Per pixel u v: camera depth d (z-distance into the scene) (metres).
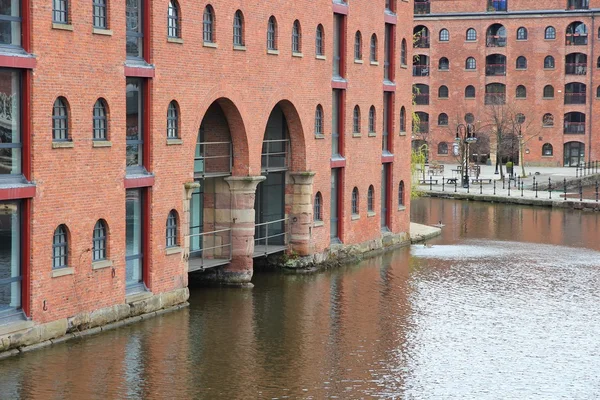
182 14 33.69
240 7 37.00
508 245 52.81
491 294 39.19
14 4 27.36
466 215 66.88
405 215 52.78
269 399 25.62
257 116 38.66
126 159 32.16
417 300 37.72
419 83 109.56
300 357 29.48
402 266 45.19
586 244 53.50
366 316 34.88
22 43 27.55
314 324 33.44
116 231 31.23
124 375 26.98
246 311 34.94
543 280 42.38
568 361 29.70
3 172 27.45
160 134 32.97
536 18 105.50
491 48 107.06
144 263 33.03
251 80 38.03
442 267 45.12
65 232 29.45
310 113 42.53
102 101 30.50
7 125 27.42
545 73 105.88
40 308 28.52
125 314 31.95
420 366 28.94
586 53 104.69
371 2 47.50
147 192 32.75
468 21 107.38
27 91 27.64
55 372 26.86
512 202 74.44
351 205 46.78
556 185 83.62
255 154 38.75
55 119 28.83
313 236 43.31
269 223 42.38
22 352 28.14
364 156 47.69
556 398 26.27
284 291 38.66
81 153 29.52
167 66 33.06
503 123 103.56
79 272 29.81
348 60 45.69
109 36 30.31
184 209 34.47
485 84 107.62
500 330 33.28
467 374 28.25
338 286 40.03
